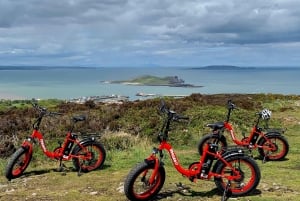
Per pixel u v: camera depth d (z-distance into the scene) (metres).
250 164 7.09
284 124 17.66
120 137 13.07
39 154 11.08
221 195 7.18
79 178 8.79
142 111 16.66
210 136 10.98
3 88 128.50
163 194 7.27
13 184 8.59
